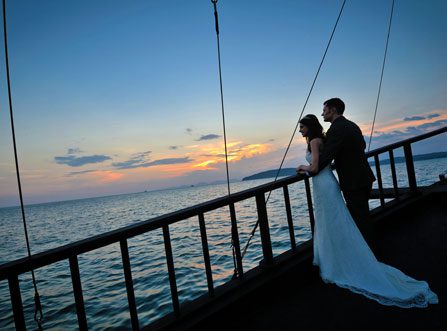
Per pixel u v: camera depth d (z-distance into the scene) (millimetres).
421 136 5004
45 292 8719
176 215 2229
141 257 11891
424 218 4395
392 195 5023
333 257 2779
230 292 2537
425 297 2240
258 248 10062
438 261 2953
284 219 16766
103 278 9367
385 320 2109
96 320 5754
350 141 2758
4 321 6801
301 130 2959
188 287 6887
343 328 2092
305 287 2818
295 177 3107
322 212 2834
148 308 5969
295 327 2197
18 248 23031
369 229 2883
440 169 59719
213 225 18984
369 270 2582
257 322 2338
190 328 2141
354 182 2807
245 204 33094
